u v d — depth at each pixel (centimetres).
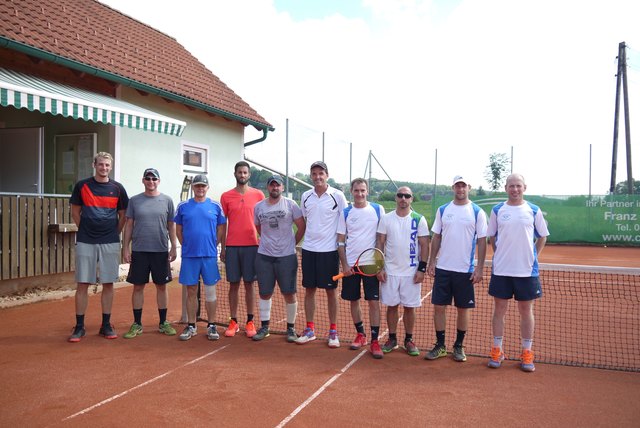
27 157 1011
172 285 1025
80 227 605
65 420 382
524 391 450
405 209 560
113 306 809
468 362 535
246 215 631
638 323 702
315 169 582
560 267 1041
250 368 508
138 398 426
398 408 409
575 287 1032
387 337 644
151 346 585
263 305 626
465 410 406
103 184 611
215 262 629
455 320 733
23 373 485
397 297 554
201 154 1279
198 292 734
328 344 595
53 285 855
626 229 2119
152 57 1233
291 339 611
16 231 776
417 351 558
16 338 609
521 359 521
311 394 438
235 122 1408
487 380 478
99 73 931
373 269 552
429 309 824
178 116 1183
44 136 1029
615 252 1916
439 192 2131
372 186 1923
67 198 859
